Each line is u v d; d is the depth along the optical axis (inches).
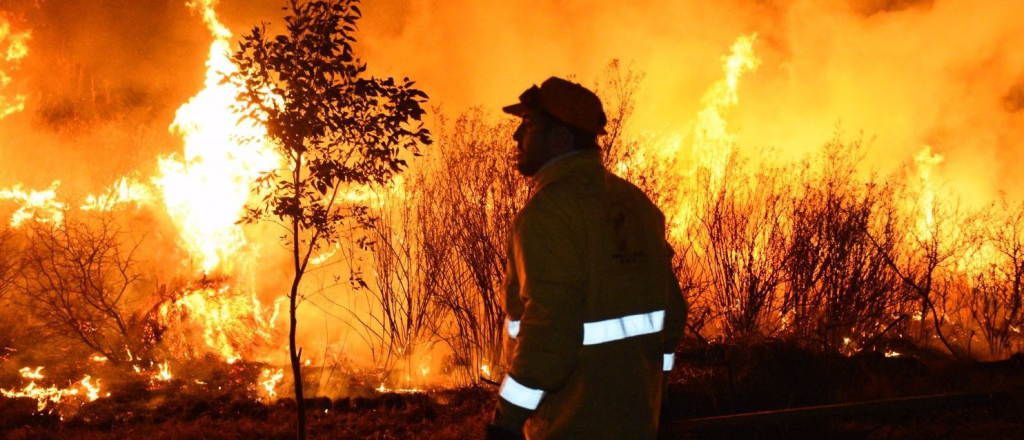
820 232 267.7
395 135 175.5
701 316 263.6
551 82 99.1
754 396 213.6
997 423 204.7
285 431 199.5
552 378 88.0
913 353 269.7
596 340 92.1
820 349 248.5
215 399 221.6
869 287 269.9
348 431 201.5
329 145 179.0
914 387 224.5
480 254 253.0
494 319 250.7
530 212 92.7
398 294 265.3
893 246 281.7
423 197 261.7
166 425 200.5
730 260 268.7
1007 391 222.2
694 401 209.0
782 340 240.5
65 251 265.4
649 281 96.4
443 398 231.3
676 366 233.1
